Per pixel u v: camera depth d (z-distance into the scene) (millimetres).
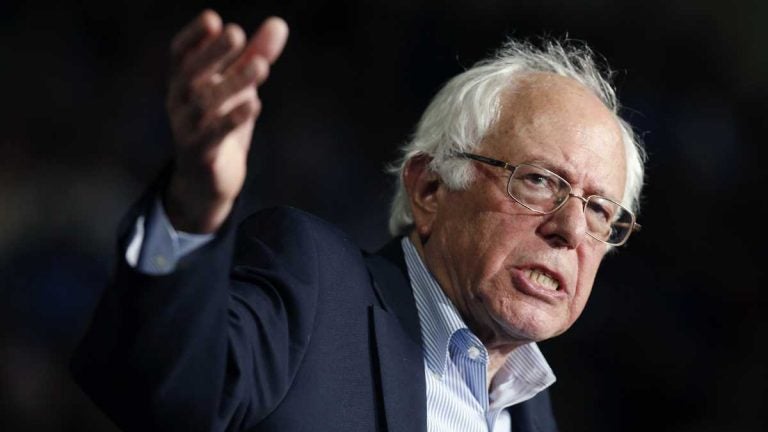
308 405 2230
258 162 8680
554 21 9828
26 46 8367
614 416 8336
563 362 8352
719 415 8500
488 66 2842
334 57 9422
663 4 10008
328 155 8992
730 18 10117
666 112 9773
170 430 1812
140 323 1733
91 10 8648
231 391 1970
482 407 2652
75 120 8281
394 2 9633
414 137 2971
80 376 1822
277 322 2182
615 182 2701
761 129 9836
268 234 2463
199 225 1755
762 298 9078
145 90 8586
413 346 2529
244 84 1608
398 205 3012
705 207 9391
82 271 7586
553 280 2611
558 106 2693
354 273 2512
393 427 2352
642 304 8867
